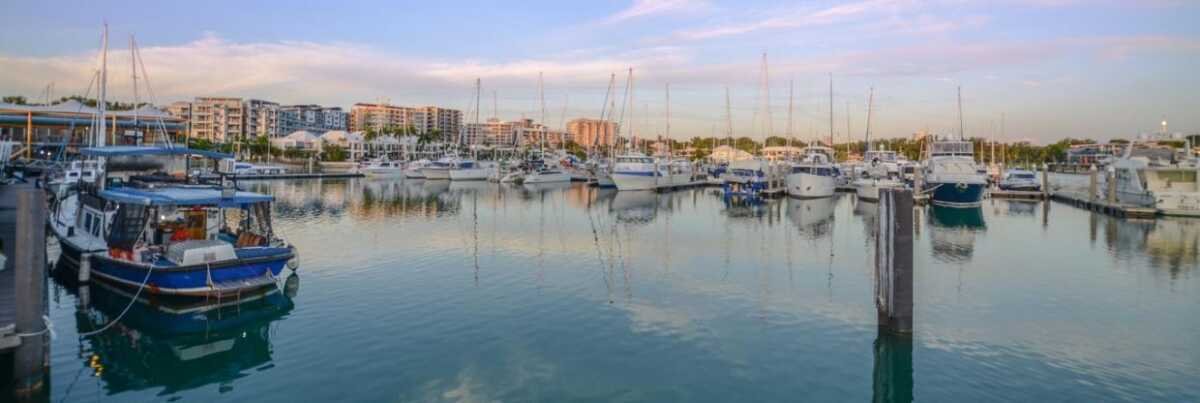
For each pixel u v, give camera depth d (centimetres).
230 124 18262
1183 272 2528
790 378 1423
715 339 1680
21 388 1242
